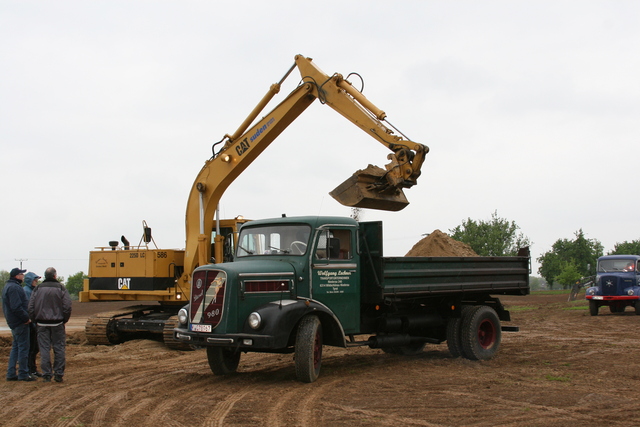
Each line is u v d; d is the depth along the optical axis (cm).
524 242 5869
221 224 1466
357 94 1203
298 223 935
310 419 646
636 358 1112
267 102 1376
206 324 834
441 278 1060
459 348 1112
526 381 870
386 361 1092
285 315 823
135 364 1090
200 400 750
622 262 2309
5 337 1558
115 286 1488
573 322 1947
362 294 973
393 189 1084
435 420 641
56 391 817
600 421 636
